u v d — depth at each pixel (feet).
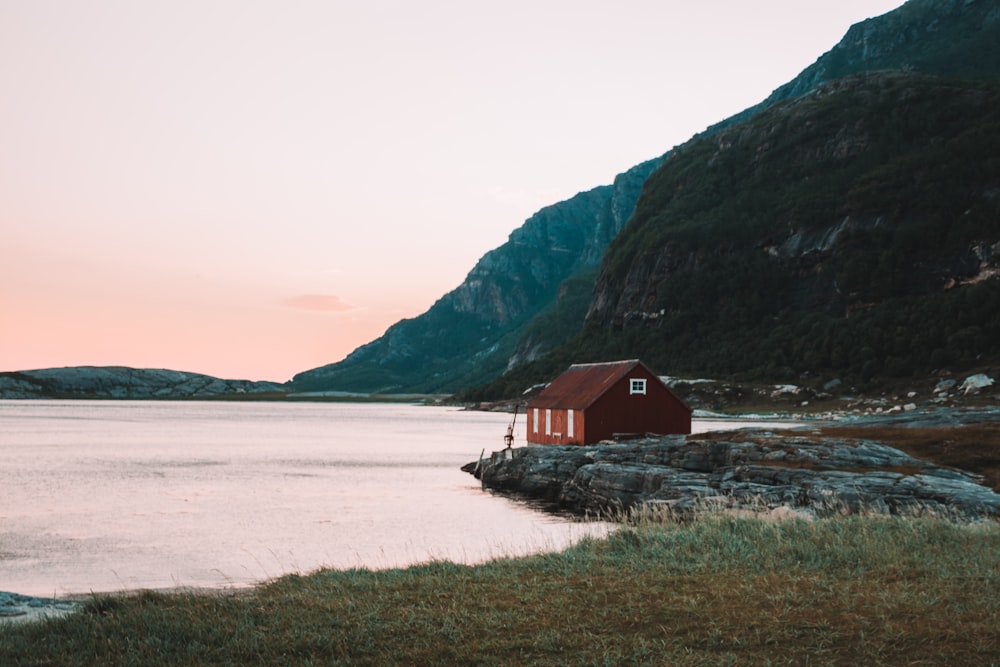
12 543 125.08
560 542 117.91
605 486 163.53
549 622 43.70
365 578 59.82
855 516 75.97
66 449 336.70
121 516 154.10
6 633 45.68
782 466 145.48
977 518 103.24
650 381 240.73
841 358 571.69
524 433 472.03
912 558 56.13
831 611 43.45
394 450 334.24
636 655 37.24
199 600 53.21
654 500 138.51
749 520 73.92
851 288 647.56
